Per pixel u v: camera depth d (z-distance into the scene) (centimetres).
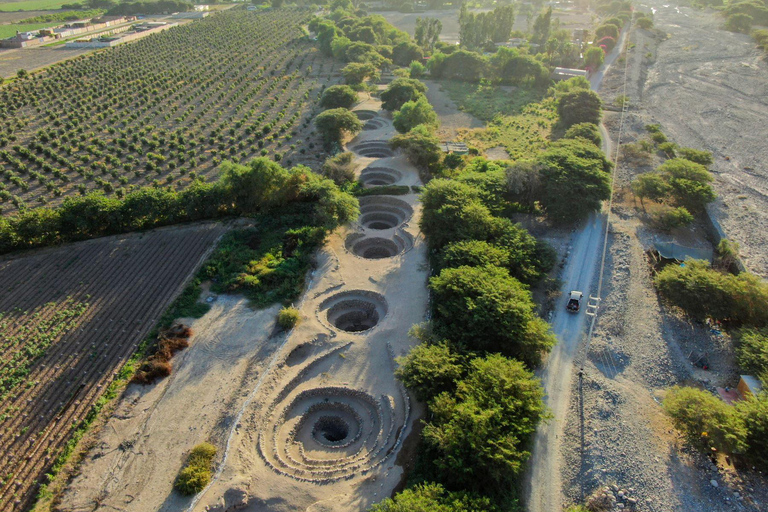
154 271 7038
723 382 5559
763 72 16450
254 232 7850
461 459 4053
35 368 5494
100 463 4553
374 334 6075
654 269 7344
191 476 4353
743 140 11806
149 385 5338
